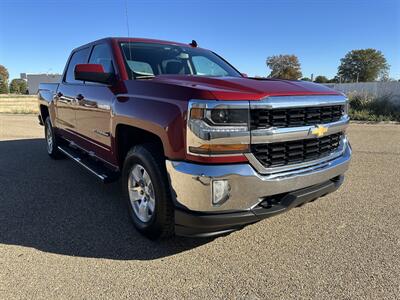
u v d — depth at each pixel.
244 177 2.54
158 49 4.17
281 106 2.64
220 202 2.53
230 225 2.61
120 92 3.46
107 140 3.78
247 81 3.02
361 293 2.41
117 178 3.84
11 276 2.66
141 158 3.00
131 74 3.62
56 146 6.19
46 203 4.18
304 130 2.82
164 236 3.04
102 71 3.58
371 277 2.60
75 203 4.18
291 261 2.84
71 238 3.27
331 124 3.11
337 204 4.10
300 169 2.88
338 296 2.38
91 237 3.29
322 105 2.97
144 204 3.24
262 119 2.58
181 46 4.54
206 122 2.46
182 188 2.59
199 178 2.49
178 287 2.51
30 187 4.80
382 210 3.91
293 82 3.23
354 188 4.70
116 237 3.29
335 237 3.26
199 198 2.53
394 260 2.84
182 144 2.58
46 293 2.45
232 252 3.01
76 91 4.65
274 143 2.69
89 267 2.78
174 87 2.79
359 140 8.78
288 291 2.45
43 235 3.33
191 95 2.57
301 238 3.25
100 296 2.42
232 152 2.51
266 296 2.39
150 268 2.77
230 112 2.48
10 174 5.48
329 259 2.87
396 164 6.09
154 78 3.40
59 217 3.76
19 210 3.96
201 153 2.49
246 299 2.37
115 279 2.62
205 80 3.06
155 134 2.82
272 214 2.70
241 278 2.62
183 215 2.62
